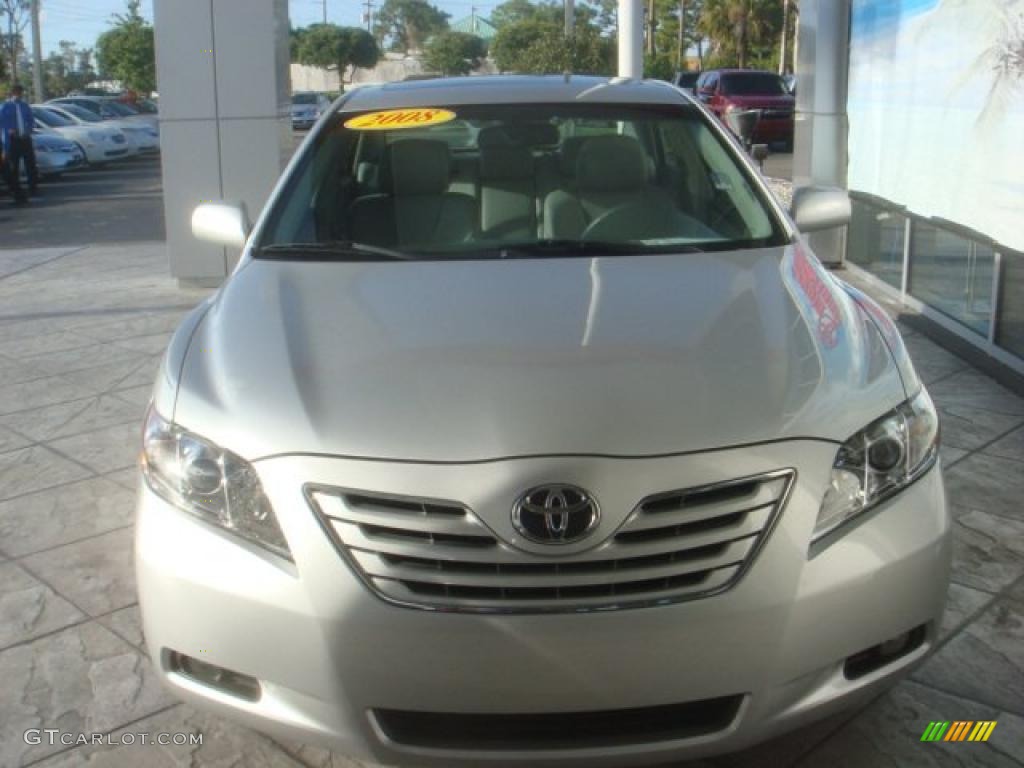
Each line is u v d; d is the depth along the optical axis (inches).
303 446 99.4
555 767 97.5
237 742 122.0
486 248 142.8
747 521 97.4
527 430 98.3
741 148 165.2
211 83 355.6
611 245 142.0
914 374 119.1
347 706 97.3
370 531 97.0
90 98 1219.2
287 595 97.0
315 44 2883.9
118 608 151.6
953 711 123.9
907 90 297.0
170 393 112.0
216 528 101.4
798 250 142.8
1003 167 232.8
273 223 150.8
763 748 118.6
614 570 95.4
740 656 96.0
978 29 246.1
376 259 139.8
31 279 402.0
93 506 186.7
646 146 159.9
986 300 247.4
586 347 110.3
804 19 369.4
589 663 94.5
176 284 380.2
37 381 261.7
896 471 105.8
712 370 106.9
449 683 95.4
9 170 684.1
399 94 173.2
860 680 103.2
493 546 95.6
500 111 163.9
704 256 137.0
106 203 689.6
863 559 99.7
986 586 150.7
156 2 351.3
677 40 2755.9
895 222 318.0
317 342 114.3
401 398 103.2
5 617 149.7
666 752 98.0
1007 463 192.5
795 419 101.5
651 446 97.3
